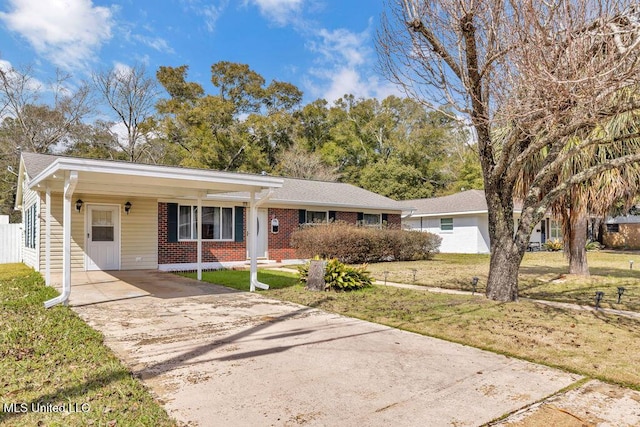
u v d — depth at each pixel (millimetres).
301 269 10703
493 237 8273
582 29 5168
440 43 7254
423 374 4141
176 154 31297
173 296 8766
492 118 6871
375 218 20922
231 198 15672
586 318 6578
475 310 7180
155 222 14367
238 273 13141
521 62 5449
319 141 39156
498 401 3498
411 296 8750
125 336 5523
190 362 4473
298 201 17594
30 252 14789
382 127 39906
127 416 3146
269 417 3186
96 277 11766
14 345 4883
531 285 10438
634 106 5156
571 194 9867
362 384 3869
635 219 29312
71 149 30141
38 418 3107
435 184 37750
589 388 3787
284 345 5137
